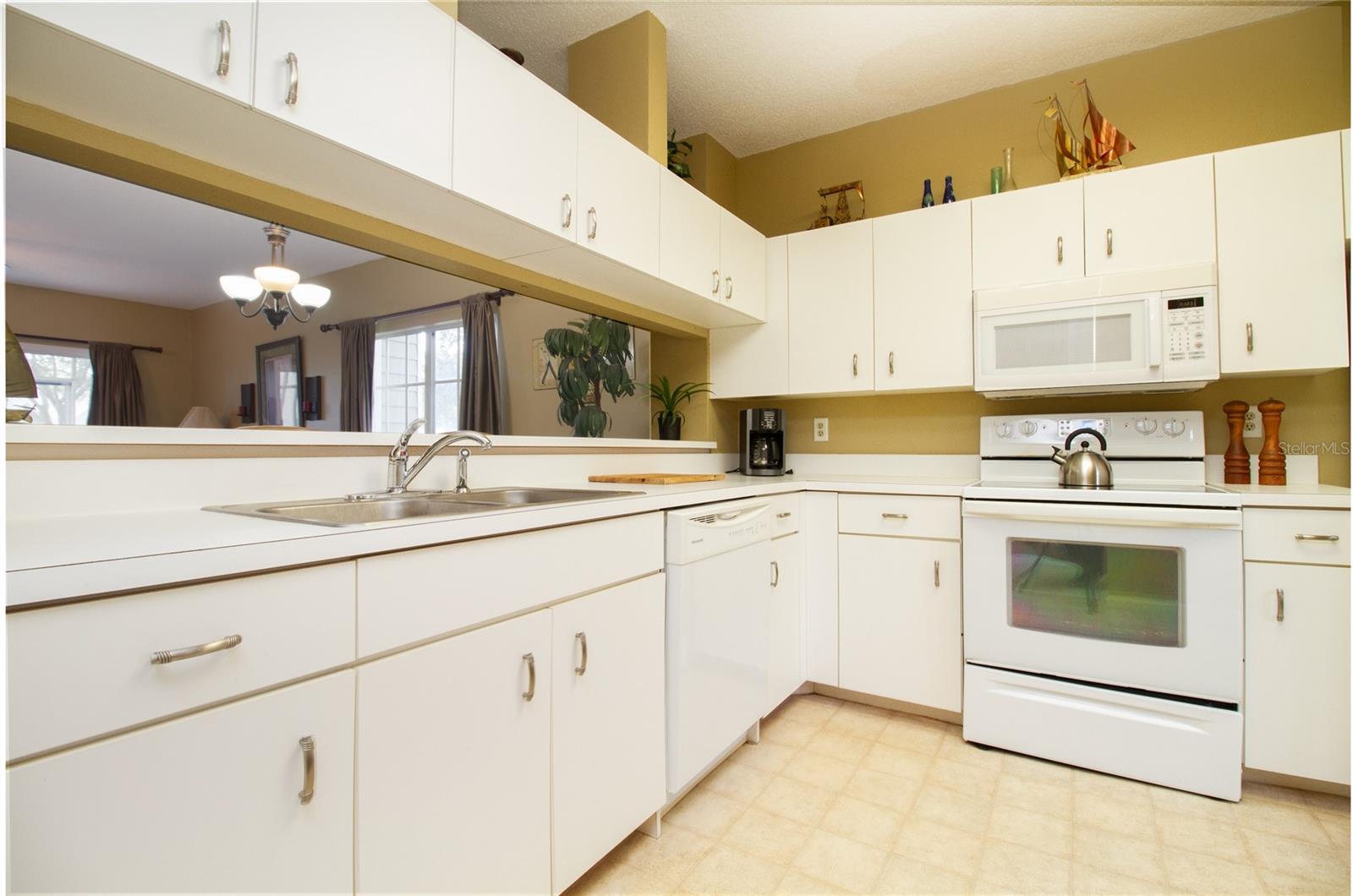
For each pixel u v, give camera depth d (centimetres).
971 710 207
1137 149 243
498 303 258
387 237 157
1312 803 172
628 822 146
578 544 133
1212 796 175
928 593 221
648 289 222
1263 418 214
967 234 241
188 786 75
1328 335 189
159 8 96
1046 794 178
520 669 119
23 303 156
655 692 156
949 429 273
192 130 114
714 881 142
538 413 265
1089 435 235
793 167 313
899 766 193
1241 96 228
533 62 248
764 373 281
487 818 112
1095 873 144
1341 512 168
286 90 110
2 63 72
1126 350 211
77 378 166
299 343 208
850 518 235
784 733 216
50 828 65
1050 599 197
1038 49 242
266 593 82
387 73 127
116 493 118
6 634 62
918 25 227
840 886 141
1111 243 216
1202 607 177
